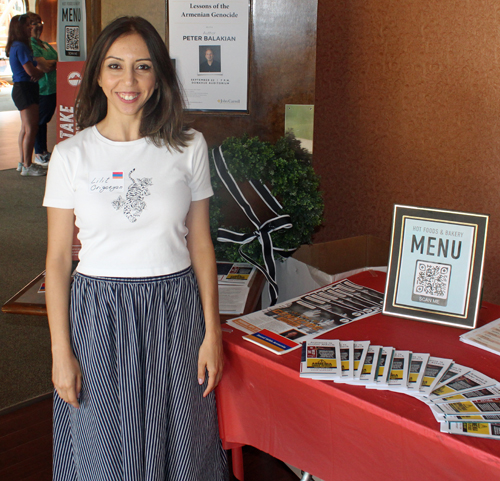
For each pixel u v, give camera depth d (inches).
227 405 60.7
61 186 51.7
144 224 51.4
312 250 90.0
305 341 56.9
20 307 89.7
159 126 52.6
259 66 96.0
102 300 51.5
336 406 49.1
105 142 52.2
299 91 96.0
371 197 128.8
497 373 51.2
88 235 51.9
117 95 50.9
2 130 384.5
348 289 71.4
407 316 62.3
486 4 101.4
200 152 55.4
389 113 120.5
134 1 96.0
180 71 97.0
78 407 52.8
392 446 45.8
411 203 122.1
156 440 53.7
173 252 53.2
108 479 54.3
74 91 99.7
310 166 93.1
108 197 50.9
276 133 98.8
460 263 60.1
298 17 92.7
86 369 52.4
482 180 110.0
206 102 98.3
